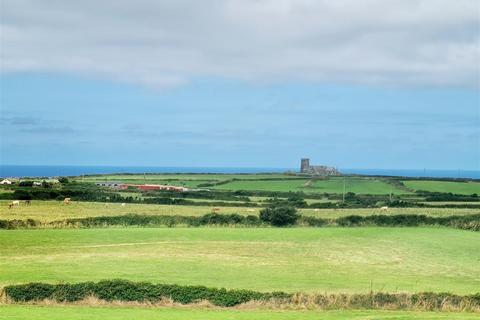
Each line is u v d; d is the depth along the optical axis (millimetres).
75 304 63938
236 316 58750
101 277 83438
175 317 57688
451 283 86625
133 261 97250
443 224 142500
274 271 92750
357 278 88938
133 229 127562
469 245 119062
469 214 157375
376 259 105812
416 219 143750
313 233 128750
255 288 77438
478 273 96188
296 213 146125
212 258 101750
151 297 64875
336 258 105938
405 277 90938
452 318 59406
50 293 64938
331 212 163875
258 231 129625
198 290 65562
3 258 97625
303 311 62656
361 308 64562
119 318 56656
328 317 59125
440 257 108500
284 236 124750
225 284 80438
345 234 128750
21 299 64375
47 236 117312
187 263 96750
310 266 98062
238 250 110188
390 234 129625
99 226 130375
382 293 67812
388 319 58594
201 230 128750
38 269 88938
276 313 61094
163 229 128375
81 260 97062
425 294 67375
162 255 103125
